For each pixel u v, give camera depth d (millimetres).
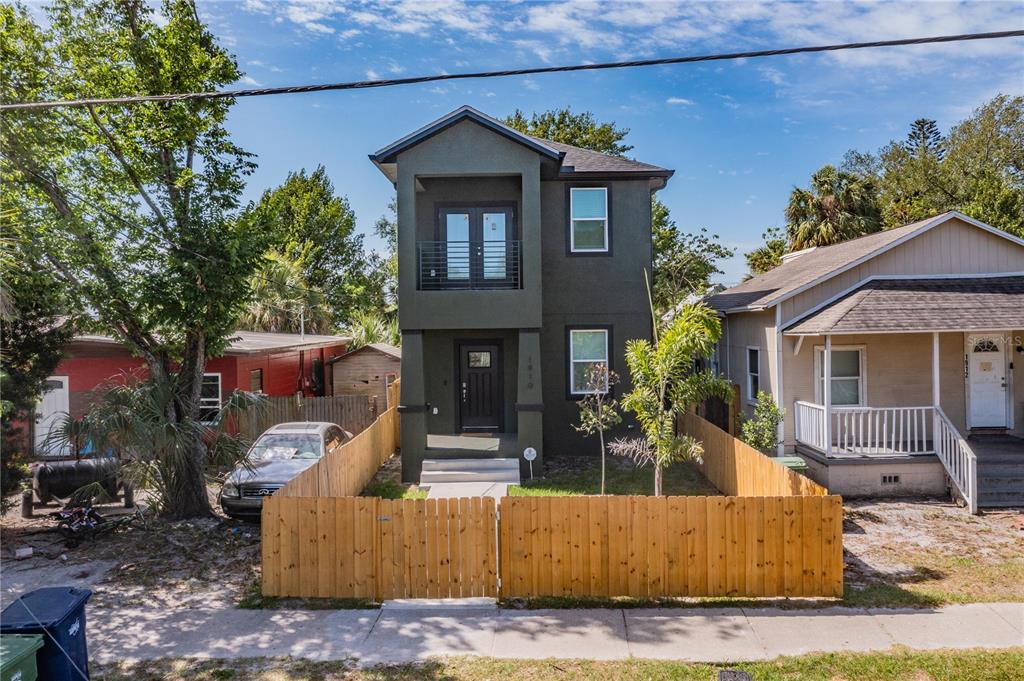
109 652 7289
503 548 8781
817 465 13852
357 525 8836
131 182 12594
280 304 29000
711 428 14367
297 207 43562
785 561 8586
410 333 15156
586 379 17250
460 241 16516
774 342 15258
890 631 7551
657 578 8703
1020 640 7285
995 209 30625
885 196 43656
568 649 7258
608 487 14070
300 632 7785
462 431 17250
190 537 11320
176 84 12188
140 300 11742
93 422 11227
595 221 17422
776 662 6859
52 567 10008
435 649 7301
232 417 18000
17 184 11406
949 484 13023
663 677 6617
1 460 12398
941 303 13945
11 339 12312
